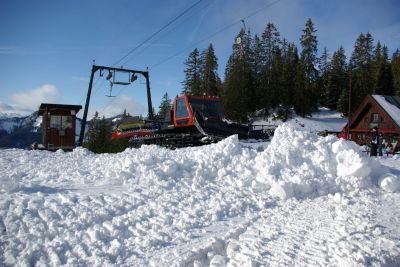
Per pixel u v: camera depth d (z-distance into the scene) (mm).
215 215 6070
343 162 8703
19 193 6020
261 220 6066
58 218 5223
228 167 8492
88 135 53969
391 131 33312
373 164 8781
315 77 56000
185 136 16219
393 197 7617
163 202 6340
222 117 16922
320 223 5793
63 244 4684
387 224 5754
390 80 53656
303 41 54562
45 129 19297
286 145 9211
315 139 9695
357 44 60094
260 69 55500
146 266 4355
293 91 52188
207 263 4621
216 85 52531
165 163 8086
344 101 53938
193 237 5223
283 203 7148
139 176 7613
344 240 5035
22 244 4590
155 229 5363
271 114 53125
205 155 9047
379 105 34312
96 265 4355
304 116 52281
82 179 7426
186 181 7723
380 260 4496
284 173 8195
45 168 8977
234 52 52938
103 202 5941
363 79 54812
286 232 5406
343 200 7051
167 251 4727
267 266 4316
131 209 5918
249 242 5000
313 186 7793
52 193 6250
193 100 16812
